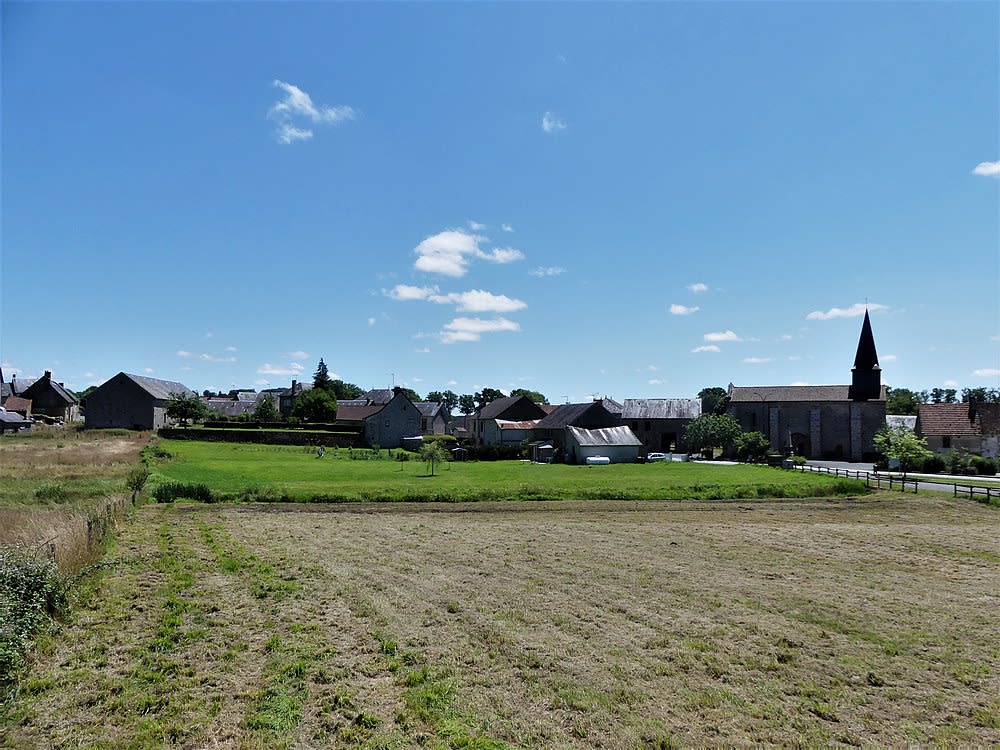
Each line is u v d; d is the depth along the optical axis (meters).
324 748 8.59
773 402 82.75
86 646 12.08
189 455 61.22
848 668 11.62
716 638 13.12
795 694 10.53
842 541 24.72
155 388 95.44
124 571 17.91
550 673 11.18
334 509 32.91
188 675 10.89
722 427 76.12
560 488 39.88
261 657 11.75
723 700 10.23
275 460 60.06
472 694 10.30
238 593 15.98
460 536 25.16
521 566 19.62
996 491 40.41
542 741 8.84
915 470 60.41
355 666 11.37
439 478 47.38
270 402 103.94
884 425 76.81
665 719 9.55
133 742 8.64
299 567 19.06
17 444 59.69
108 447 58.53
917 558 21.58
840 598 16.28
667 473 52.84
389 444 83.06
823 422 80.88
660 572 19.00
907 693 10.61
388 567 19.27
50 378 111.06
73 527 17.64
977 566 20.41
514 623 13.86
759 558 21.28
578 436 66.94
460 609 14.90
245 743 8.68
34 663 11.02
